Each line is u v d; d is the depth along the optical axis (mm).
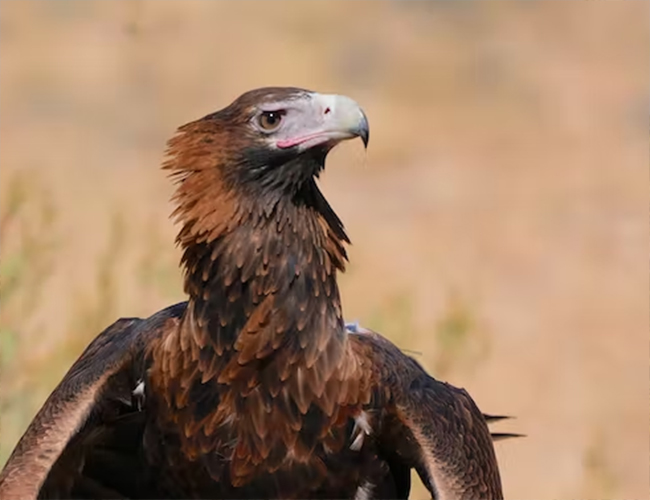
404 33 26828
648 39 26125
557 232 22078
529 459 16500
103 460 9641
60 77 24344
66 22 25656
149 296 15312
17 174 16703
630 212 22609
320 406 9336
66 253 16922
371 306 17594
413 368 9844
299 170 9242
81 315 14172
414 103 25141
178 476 9531
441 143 24297
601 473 15359
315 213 9375
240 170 9281
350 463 9477
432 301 19328
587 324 19797
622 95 25500
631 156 24016
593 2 26797
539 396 17875
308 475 9445
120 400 9531
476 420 9844
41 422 9336
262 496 9492
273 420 9336
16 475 9094
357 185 23094
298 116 9242
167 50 25531
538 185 23234
